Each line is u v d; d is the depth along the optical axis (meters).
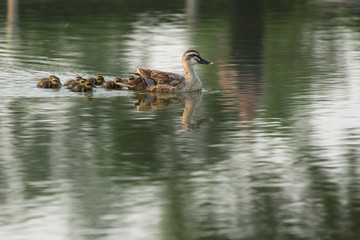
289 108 17.86
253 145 14.69
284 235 10.35
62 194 11.83
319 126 16.17
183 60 20.34
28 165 13.30
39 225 10.59
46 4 41.06
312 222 10.77
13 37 29.58
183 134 15.51
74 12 37.75
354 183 12.45
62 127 16.03
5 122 16.38
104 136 15.30
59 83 20.39
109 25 33.06
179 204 11.45
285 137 15.27
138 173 12.90
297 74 22.28
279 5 41.47
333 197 11.80
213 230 10.51
